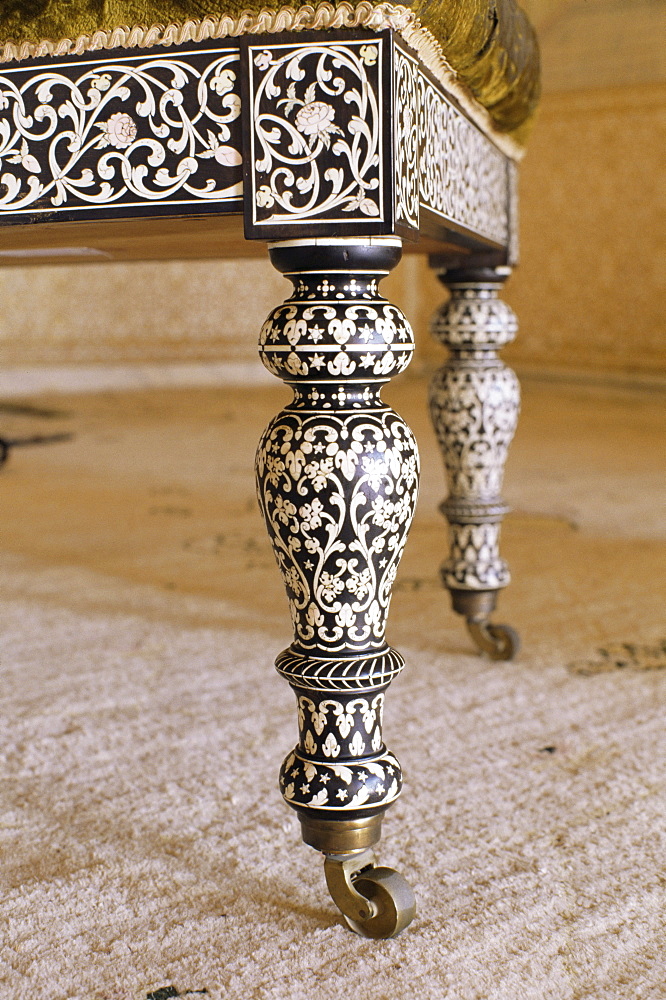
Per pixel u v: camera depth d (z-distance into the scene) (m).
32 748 1.33
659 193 6.23
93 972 0.86
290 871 1.03
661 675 1.60
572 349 6.84
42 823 1.13
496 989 0.83
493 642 1.67
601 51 6.17
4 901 0.97
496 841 1.08
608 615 1.93
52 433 4.66
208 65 0.80
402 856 1.05
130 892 0.99
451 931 0.92
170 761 1.28
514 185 1.55
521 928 0.92
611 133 6.42
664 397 6.25
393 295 7.82
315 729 0.88
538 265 6.98
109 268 6.80
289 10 0.77
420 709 1.46
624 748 1.32
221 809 1.16
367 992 0.82
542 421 5.26
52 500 3.12
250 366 7.38
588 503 3.05
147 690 1.54
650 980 0.84
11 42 0.84
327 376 0.82
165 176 0.83
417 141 0.87
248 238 0.81
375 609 0.86
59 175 0.85
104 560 2.38
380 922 0.90
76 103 0.84
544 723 1.41
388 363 0.83
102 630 1.85
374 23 0.76
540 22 6.09
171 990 0.83
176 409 5.71
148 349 7.03
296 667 0.86
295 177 0.79
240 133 0.81
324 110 0.78
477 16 0.96
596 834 1.10
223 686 1.56
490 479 1.62
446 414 1.58
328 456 0.82
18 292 6.52
